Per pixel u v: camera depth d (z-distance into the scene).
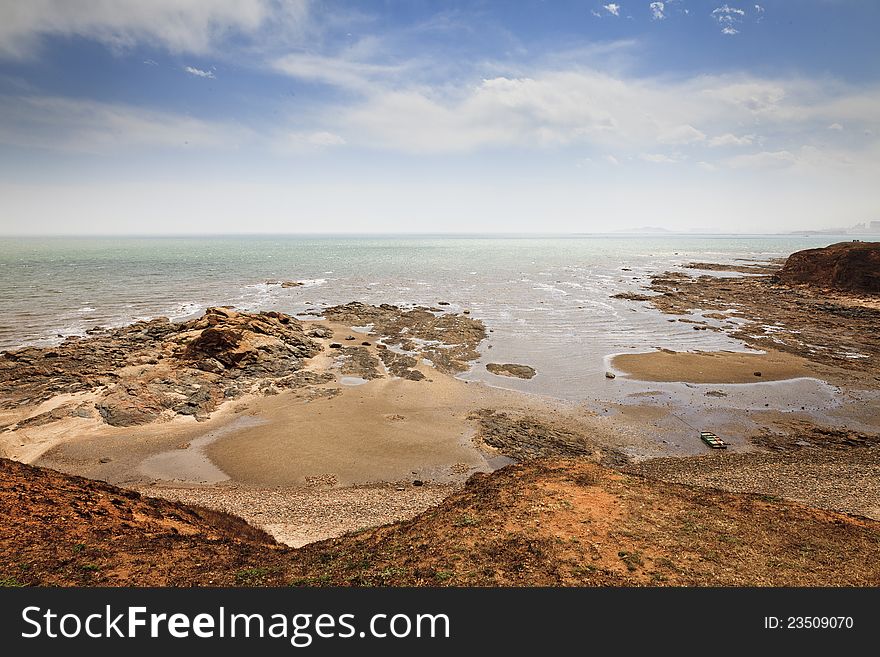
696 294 83.50
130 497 18.83
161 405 34.25
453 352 49.75
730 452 29.14
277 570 13.62
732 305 73.88
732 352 49.50
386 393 38.47
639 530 15.34
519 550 14.01
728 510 17.23
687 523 15.96
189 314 65.44
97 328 55.31
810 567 13.30
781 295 80.56
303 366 44.47
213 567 13.66
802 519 16.64
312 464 27.75
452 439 30.80
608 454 29.00
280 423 32.97
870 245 86.19
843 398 37.16
